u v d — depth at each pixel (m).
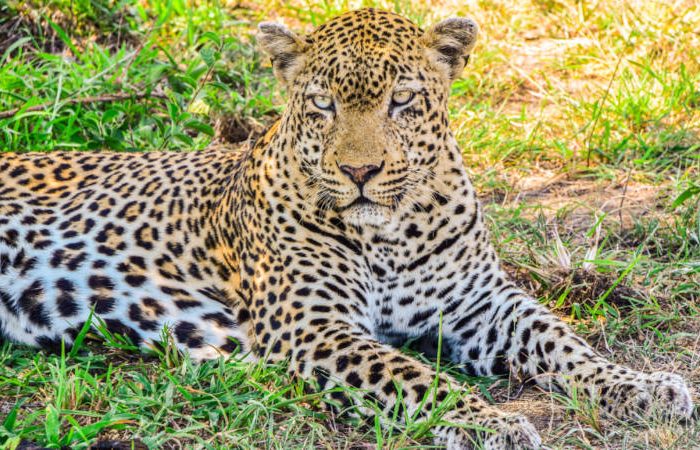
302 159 8.59
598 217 11.91
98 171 10.07
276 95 14.97
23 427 7.30
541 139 14.20
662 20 17.22
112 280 9.29
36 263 9.40
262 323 8.65
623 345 9.12
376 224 8.48
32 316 9.34
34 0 15.37
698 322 9.58
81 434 6.97
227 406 7.81
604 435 7.50
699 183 12.29
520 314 8.85
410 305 8.98
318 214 8.64
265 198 8.81
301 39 8.67
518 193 13.05
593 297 10.02
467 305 9.04
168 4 16.62
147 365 8.72
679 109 14.90
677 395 7.64
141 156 10.23
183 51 15.67
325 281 8.56
